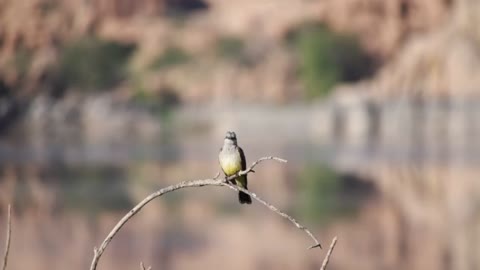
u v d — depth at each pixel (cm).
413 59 12131
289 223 4991
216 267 3706
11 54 14962
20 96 14038
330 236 4544
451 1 15950
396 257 4034
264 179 7519
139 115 13638
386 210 5516
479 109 11100
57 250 4119
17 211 5378
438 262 3981
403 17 16162
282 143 11738
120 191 6475
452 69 11650
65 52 15212
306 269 3725
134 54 16088
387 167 8512
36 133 13212
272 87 14588
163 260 3853
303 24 16175
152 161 9375
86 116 13562
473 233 4641
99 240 4406
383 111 11612
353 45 15350
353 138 11544
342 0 16338
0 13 15562
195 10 17500
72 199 5984
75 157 9981
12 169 8256
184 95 14700
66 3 16200
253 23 16462
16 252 4009
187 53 15950
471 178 7431
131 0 16962
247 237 4500
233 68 15212
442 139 11081
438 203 5859
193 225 4909
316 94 14462
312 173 8012
